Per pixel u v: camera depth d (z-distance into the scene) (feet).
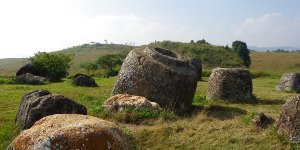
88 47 376.89
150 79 43.19
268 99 55.67
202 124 33.76
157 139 30.27
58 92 63.00
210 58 213.87
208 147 28.71
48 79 94.12
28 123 31.55
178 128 32.01
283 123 29.86
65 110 32.27
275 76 107.04
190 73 44.32
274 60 269.23
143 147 29.35
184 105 43.57
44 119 22.34
